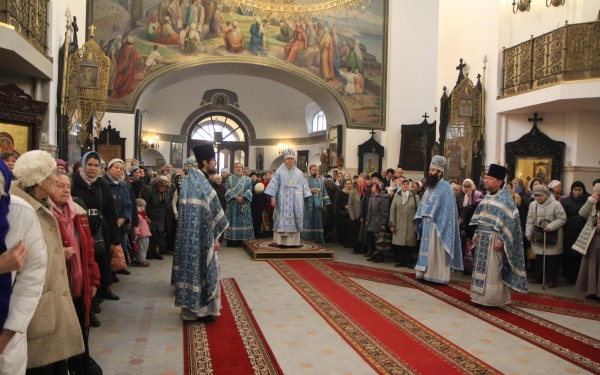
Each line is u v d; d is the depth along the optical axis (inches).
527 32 449.1
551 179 428.5
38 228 87.7
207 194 201.2
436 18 733.3
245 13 682.8
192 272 197.0
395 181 404.5
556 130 434.6
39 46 360.2
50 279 101.8
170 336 185.2
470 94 475.5
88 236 148.5
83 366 133.9
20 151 344.5
